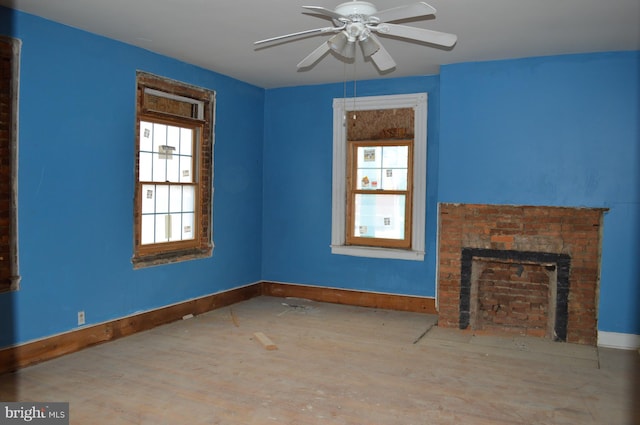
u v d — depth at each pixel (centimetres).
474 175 492
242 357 406
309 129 619
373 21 265
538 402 329
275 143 640
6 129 360
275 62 508
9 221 363
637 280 443
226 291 584
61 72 394
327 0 338
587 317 456
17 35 363
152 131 485
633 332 444
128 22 389
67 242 404
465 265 495
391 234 585
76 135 408
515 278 489
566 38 413
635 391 348
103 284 435
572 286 460
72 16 377
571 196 460
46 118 385
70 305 407
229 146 580
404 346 443
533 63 471
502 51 453
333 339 461
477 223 491
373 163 591
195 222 541
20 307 371
